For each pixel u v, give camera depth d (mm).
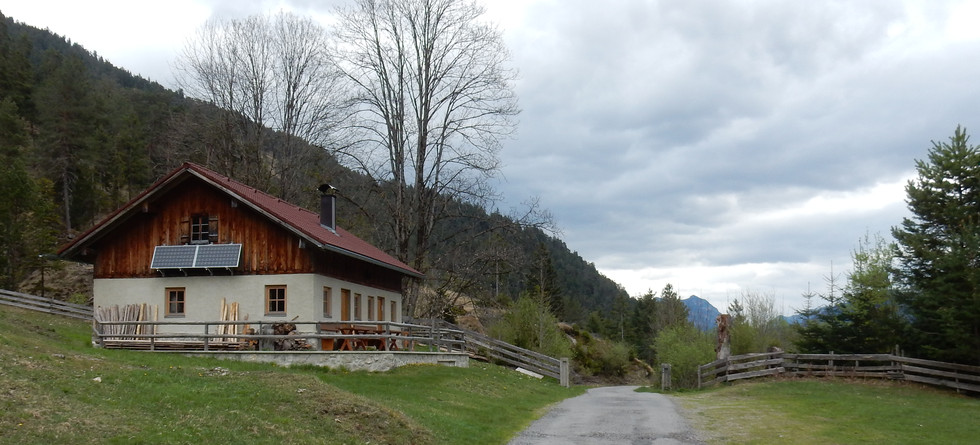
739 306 54938
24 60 96750
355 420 16875
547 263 72000
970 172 32750
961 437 18984
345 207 55281
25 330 27406
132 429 13414
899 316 36062
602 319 102312
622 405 26875
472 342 41000
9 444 11414
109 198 82750
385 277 39750
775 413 23562
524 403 25938
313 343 29062
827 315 38688
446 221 49250
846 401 26688
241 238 31141
